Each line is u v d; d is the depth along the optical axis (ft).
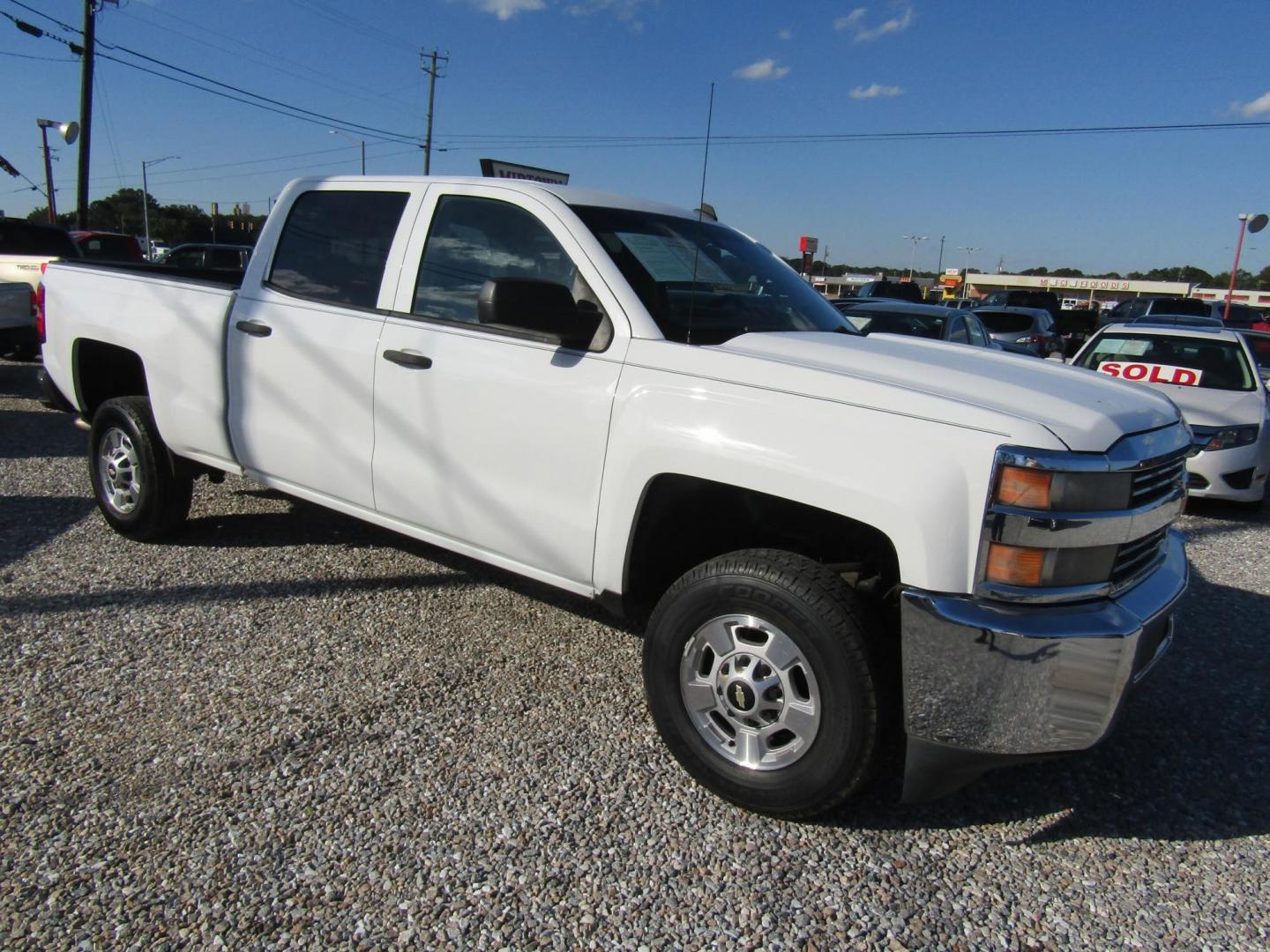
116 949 7.04
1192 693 12.80
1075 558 8.09
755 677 9.06
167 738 9.99
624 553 10.03
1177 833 9.50
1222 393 26.07
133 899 7.57
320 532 17.11
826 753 8.63
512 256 11.36
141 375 17.54
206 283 14.82
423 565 15.66
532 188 11.52
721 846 8.78
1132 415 8.98
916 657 8.11
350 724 10.52
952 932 7.84
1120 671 8.13
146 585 14.20
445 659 12.26
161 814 8.68
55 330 16.72
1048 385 9.32
